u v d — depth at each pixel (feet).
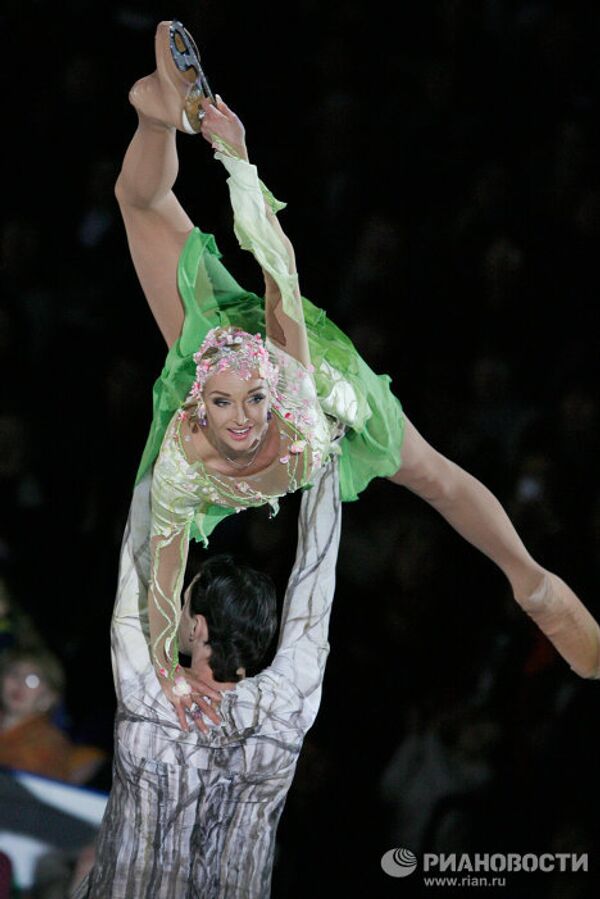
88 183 101.76
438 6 107.96
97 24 106.73
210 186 101.65
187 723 48.29
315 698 49.26
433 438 88.38
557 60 105.60
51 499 84.89
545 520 81.87
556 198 99.09
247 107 106.01
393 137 102.99
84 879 52.60
